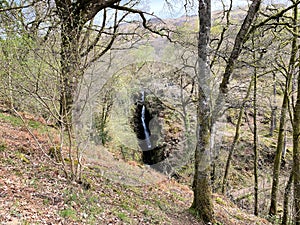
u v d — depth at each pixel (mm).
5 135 7926
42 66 5277
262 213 14180
